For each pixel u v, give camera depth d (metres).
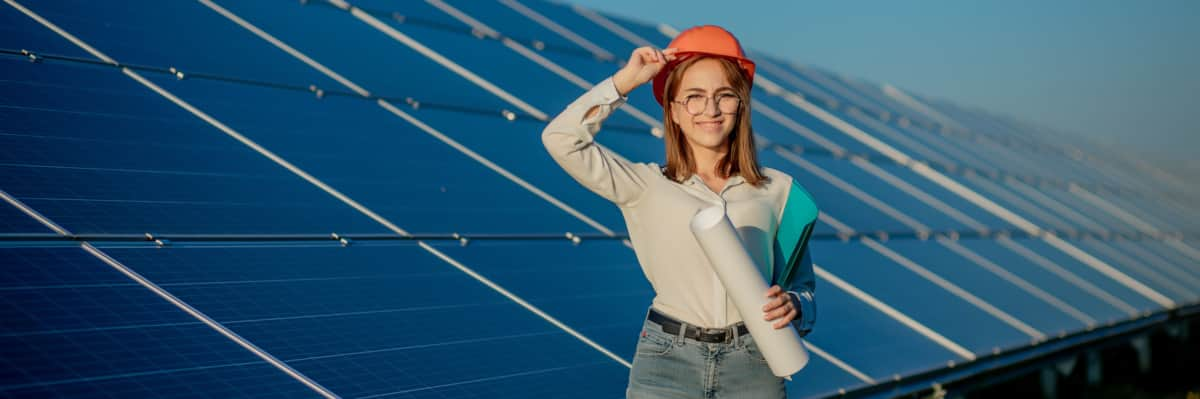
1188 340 15.38
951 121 24.89
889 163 17.03
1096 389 11.78
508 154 10.24
